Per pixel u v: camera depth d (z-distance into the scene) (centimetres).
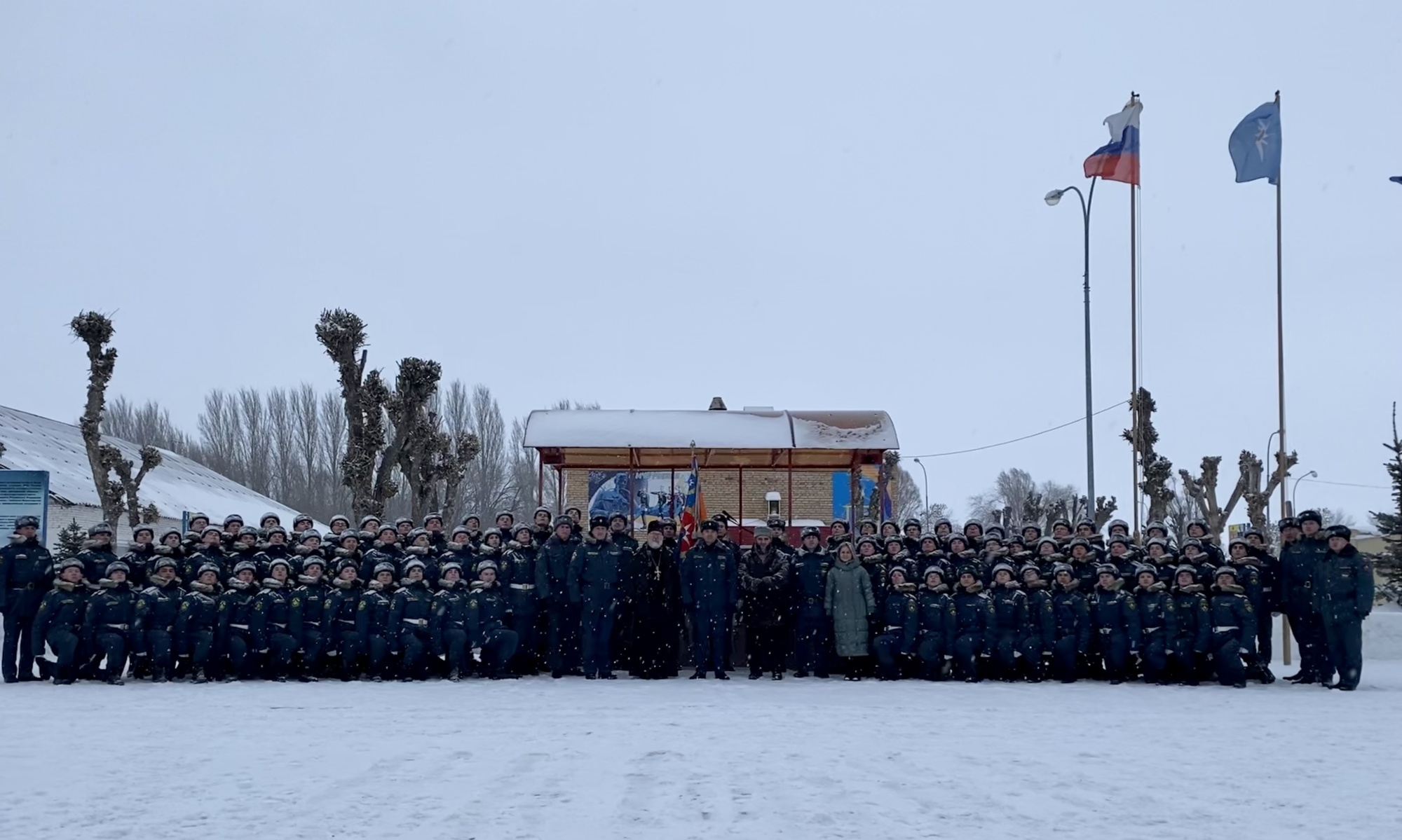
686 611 1791
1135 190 2589
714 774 885
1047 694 1528
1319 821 727
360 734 1104
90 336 2927
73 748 1012
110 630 1641
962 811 753
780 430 2227
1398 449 2803
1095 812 750
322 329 2866
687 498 2656
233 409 6159
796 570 1789
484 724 1177
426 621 1706
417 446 3075
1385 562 2819
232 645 1672
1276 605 1734
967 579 1747
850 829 699
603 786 836
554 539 1764
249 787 830
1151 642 1667
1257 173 2394
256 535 1820
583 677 1759
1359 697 1492
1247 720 1229
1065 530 1891
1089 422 2691
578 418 2255
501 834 689
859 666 1777
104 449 2959
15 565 1667
